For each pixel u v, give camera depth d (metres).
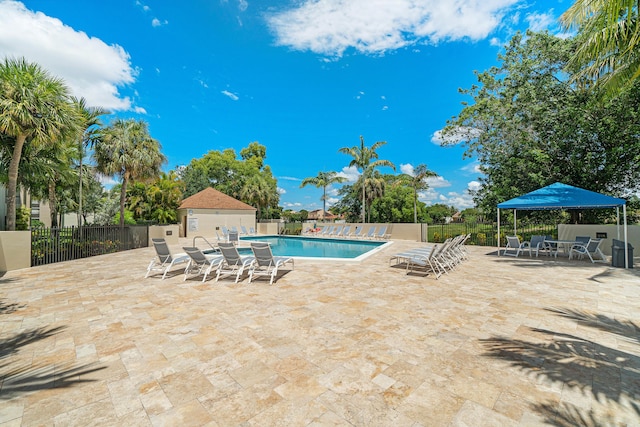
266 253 7.12
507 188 17.97
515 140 17.67
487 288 6.46
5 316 4.61
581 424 2.14
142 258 11.37
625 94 12.67
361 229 23.73
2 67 8.84
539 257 11.67
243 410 2.31
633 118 13.43
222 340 3.70
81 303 5.31
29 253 9.16
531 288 6.48
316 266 9.36
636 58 7.12
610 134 14.22
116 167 16.09
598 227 12.51
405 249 14.60
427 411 2.30
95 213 25.00
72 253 11.06
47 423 2.15
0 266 8.51
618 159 14.58
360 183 28.20
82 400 2.45
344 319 4.47
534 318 4.52
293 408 2.34
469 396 2.51
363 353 3.34
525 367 3.02
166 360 3.17
